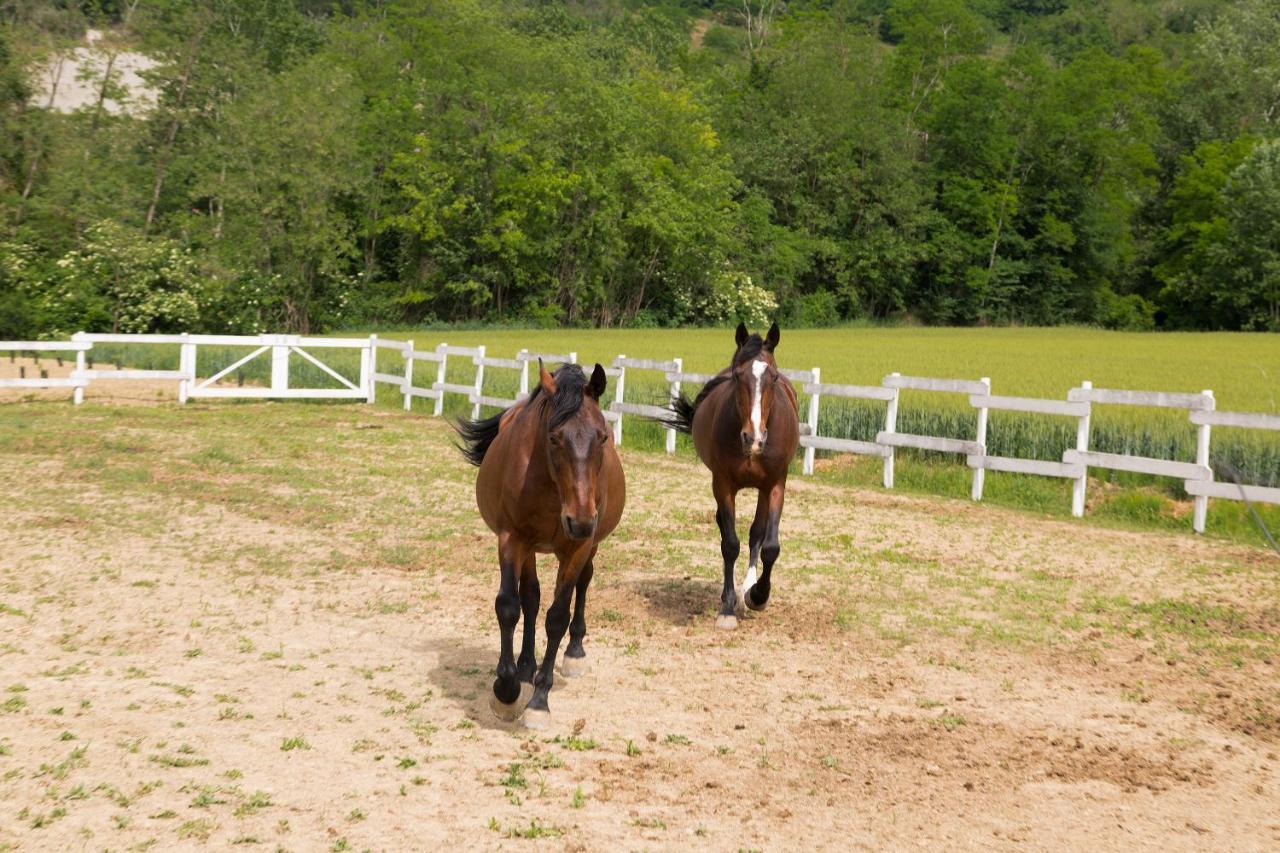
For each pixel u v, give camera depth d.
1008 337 53.81
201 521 11.62
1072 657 7.74
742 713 6.39
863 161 73.75
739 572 10.21
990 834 4.80
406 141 57.28
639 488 15.11
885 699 6.73
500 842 4.54
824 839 4.71
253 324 42.84
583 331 55.69
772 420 8.34
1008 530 12.62
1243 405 20.47
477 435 6.90
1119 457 13.22
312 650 7.32
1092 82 73.69
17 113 40.34
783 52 76.56
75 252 37.97
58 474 14.10
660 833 4.71
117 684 6.37
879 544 11.71
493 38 59.69
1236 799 5.27
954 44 82.88
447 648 7.53
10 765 5.08
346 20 67.38
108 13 51.53
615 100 59.59
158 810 4.68
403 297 56.84
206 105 50.75
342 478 14.86
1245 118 78.56
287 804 4.84
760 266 69.44
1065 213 74.81
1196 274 70.88
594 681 6.93
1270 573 10.47
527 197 57.28
